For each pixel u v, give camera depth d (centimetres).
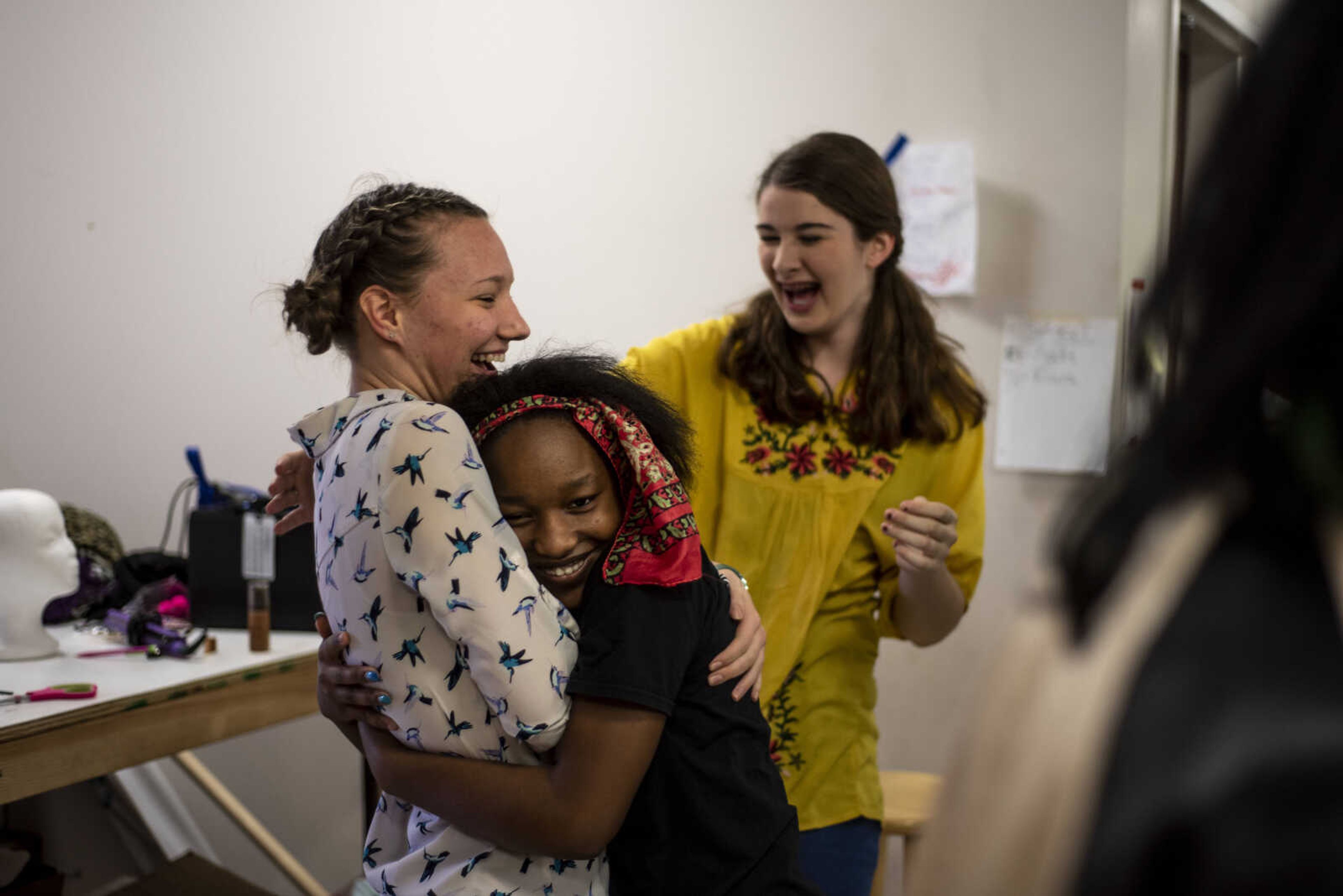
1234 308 34
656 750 102
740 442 175
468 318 112
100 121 316
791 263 167
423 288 111
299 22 304
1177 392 36
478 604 93
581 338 285
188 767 270
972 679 254
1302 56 33
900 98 256
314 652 212
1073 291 246
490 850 99
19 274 322
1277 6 35
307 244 306
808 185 166
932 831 40
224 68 309
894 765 261
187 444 315
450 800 97
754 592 171
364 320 112
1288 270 33
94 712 171
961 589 178
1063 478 247
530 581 96
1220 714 31
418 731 98
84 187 318
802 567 169
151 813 283
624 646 96
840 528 170
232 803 273
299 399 307
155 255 315
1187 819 30
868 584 174
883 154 256
